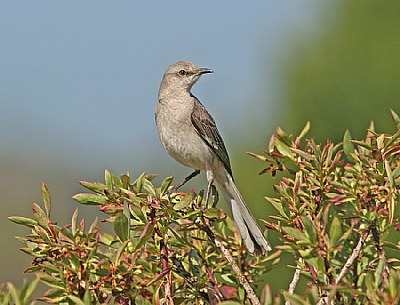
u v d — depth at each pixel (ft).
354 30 101.96
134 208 30.19
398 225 29.81
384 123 99.35
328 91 101.65
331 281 28.43
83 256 29.91
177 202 33.45
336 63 101.45
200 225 33.55
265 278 73.46
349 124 100.68
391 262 32.07
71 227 31.94
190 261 34.24
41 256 30.78
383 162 30.63
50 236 30.91
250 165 95.50
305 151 34.96
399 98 98.99
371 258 32.01
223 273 35.19
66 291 28.99
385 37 100.22
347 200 30.50
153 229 30.19
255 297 31.96
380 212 30.35
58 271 29.53
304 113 102.53
